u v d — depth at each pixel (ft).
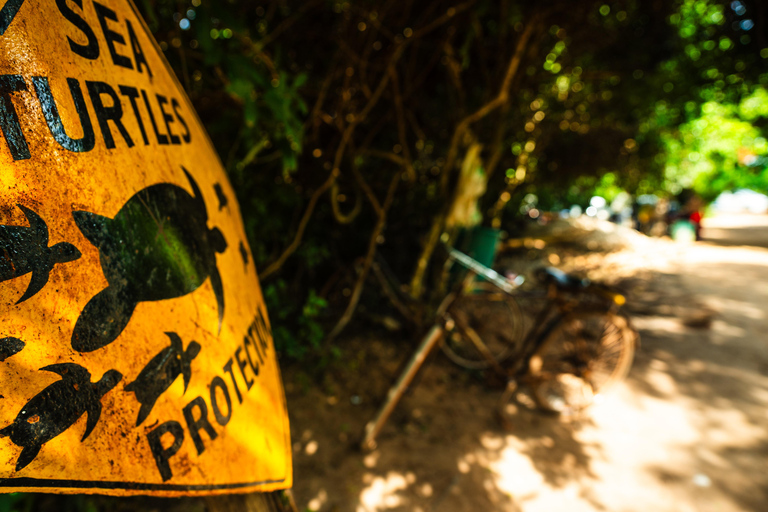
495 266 27.07
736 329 16.19
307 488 8.25
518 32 14.33
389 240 17.99
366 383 12.04
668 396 11.46
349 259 16.92
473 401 11.39
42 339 1.41
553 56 20.06
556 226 37.24
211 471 2.06
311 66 12.68
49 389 1.42
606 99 24.31
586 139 25.86
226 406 2.27
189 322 2.10
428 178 18.54
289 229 13.85
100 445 1.56
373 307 15.44
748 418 10.48
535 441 9.74
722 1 17.63
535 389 10.69
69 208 1.57
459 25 13.73
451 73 14.67
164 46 8.02
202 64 8.96
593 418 10.59
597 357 11.36
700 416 10.59
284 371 12.18
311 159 14.17
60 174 1.57
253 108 5.47
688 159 58.39
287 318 13.60
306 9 10.55
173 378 1.93
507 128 20.44
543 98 22.98
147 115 2.20
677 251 35.01
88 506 6.91
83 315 1.56
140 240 1.89
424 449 9.43
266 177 12.30
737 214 101.45
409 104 15.52
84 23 1.90
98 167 1.74
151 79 2.38
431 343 9.63
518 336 13.43
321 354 12.98
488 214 25.55
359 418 10.50
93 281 1.62
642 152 29.43
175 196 2.24
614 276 25.93
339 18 11.76
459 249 16.21
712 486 8.31
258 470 2.46
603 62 21.25
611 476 8.64
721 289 22.12
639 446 9.53
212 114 10.10
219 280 2.48
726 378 12.38
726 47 20.13
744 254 33.94
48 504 6.86
